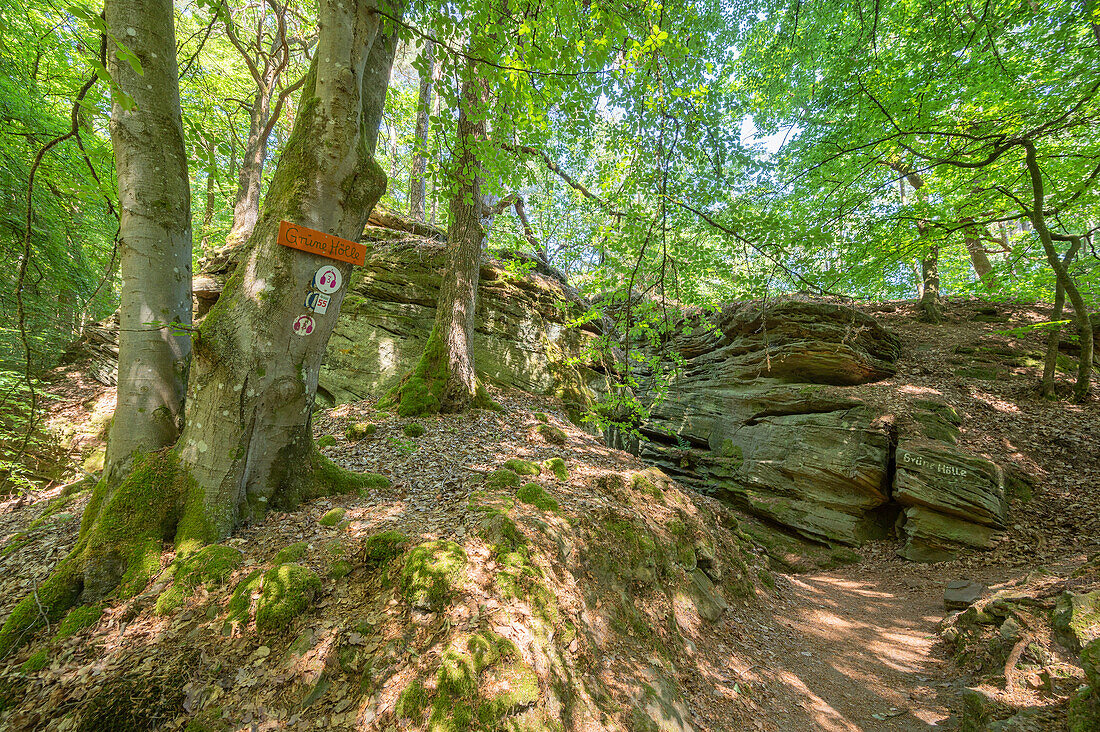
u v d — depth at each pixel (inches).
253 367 164.4
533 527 173.5
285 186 165.0
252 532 167.0
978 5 365.7
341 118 164.2
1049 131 343.6
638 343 660.1
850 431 430.0
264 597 132.6
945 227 382.9
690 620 207.2
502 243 491.8
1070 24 327.0
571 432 370.3
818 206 424.5
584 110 204.7
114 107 158.6
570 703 131.6
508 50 171.0
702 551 248.5
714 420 561.0
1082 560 270.4
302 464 191.9
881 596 308.2
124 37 157.0
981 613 195.5
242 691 113.7
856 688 193.3
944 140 366.0
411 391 342.3
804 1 386.3
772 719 169.3
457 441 293.1
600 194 353.7
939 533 352.5
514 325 455.2
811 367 498.6
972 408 430.9
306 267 169.0
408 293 436.8
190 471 160.9
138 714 106.1
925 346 535.2
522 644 132.0
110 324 452.1
